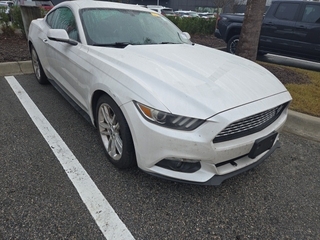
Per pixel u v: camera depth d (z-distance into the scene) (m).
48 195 2.08
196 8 44.56
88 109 2.72
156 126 1.88
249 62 2.94
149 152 1.96
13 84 4.54
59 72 3.44
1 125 3.10
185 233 1.85
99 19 3.04
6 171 2.32
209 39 11.19
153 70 2.19
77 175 2.33
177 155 1.89
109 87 2.20
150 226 1.88
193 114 1.83
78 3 3.27
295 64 7.45
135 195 2.15
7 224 1.80
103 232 1.80
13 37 7.64
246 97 2.07
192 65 2.44
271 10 7.04
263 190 2.33
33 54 4.53
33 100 3.89
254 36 5.05
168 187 2.26
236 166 2.11
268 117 2.20
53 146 2.75
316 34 6.31
